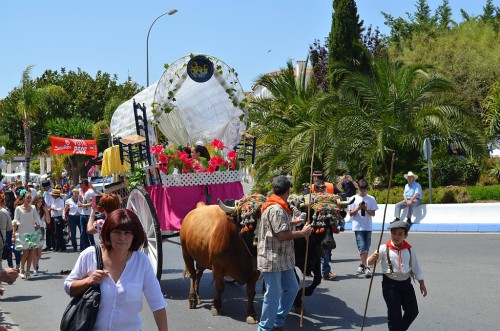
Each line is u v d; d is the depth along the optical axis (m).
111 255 4.49
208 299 10.48
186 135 13.16
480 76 30.64
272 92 29.23
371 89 23.80
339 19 27.33
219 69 11.77
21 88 44.03
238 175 11.23
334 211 8.62
